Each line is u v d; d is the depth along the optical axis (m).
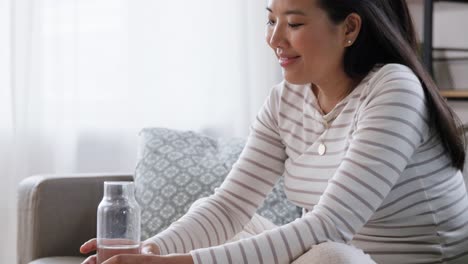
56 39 2.79
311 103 1.51
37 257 2.10
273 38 1.41
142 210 2.17
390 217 1.40
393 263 1.42
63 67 2.81
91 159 2.88
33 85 2.75
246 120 3.03
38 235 2.10
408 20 1.50
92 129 2.88
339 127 1.44
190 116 3.00
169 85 2.96
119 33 2.89
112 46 2.89
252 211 1.58
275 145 1.60
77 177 2.18
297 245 1.22
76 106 2.82
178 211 2.13
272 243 1.22
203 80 3.01
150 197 2.17
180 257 1.19
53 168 2.81
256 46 3.08
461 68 2.84
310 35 1.37
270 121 1.60
